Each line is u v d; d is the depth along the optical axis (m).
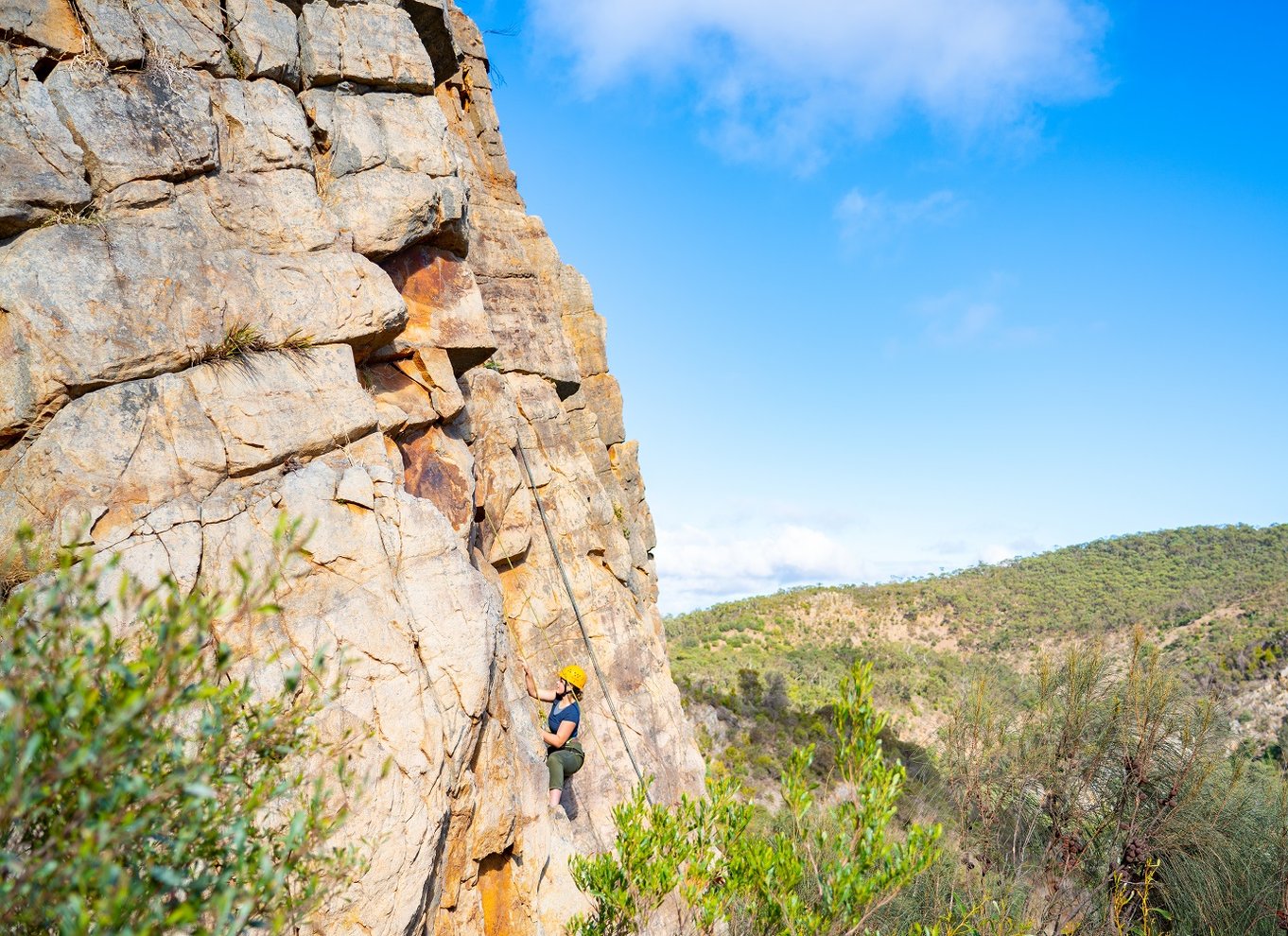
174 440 5.05
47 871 2.00
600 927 5.52
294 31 6.97
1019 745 10.47
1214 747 9.96
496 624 6.62
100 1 5.53
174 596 2.46
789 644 99.81
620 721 10.52
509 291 13.02
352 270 6.47
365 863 3.43
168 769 2.45
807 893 5.02
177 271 5.39
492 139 15.37
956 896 8.42
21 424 4.70
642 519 17.67
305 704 3.03
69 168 5.11
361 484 5.76
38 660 2.35
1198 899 9.30
